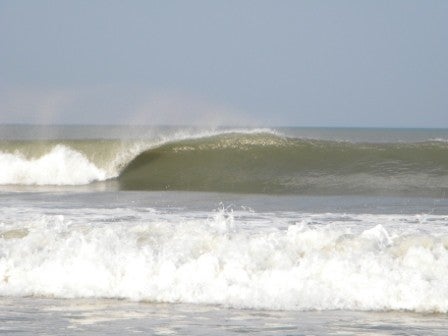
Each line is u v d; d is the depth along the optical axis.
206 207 49.44
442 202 53.56
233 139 79.81
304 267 28.83
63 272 29.70
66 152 79.69
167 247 31.17
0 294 28.58
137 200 54.72
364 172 72.06
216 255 29.97
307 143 78.19
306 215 44.34
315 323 24.20
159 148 80.31
